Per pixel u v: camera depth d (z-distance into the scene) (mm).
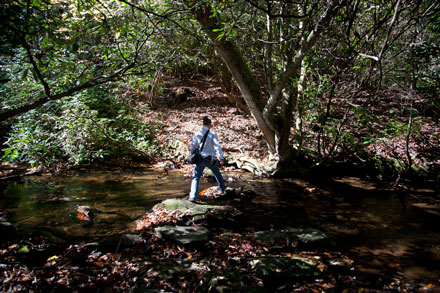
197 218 4543
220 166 8203
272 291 2775
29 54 2510
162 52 5285
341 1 3535
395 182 7117
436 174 7254
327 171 7723
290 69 5969
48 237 3783
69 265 3166
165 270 3057
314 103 7465
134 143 9000
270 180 7164
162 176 7281
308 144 8375
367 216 4875
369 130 8219
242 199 5633
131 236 3887
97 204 5223
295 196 5938
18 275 2887
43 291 2668
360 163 7809
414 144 8141
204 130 5312
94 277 2934
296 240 3824
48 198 5457
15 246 3496
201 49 5496
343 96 7141
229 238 3914
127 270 3092
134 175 7324
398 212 5066
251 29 6238
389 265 3316
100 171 7621
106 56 3809
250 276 2971
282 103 7160
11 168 7516
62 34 2973
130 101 10578
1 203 5102
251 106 6781
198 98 12117
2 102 7863
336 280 2988
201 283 2818
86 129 8211
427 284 2926
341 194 6117
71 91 2838
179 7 4625
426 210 5160
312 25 4637
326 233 4195
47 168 7539
